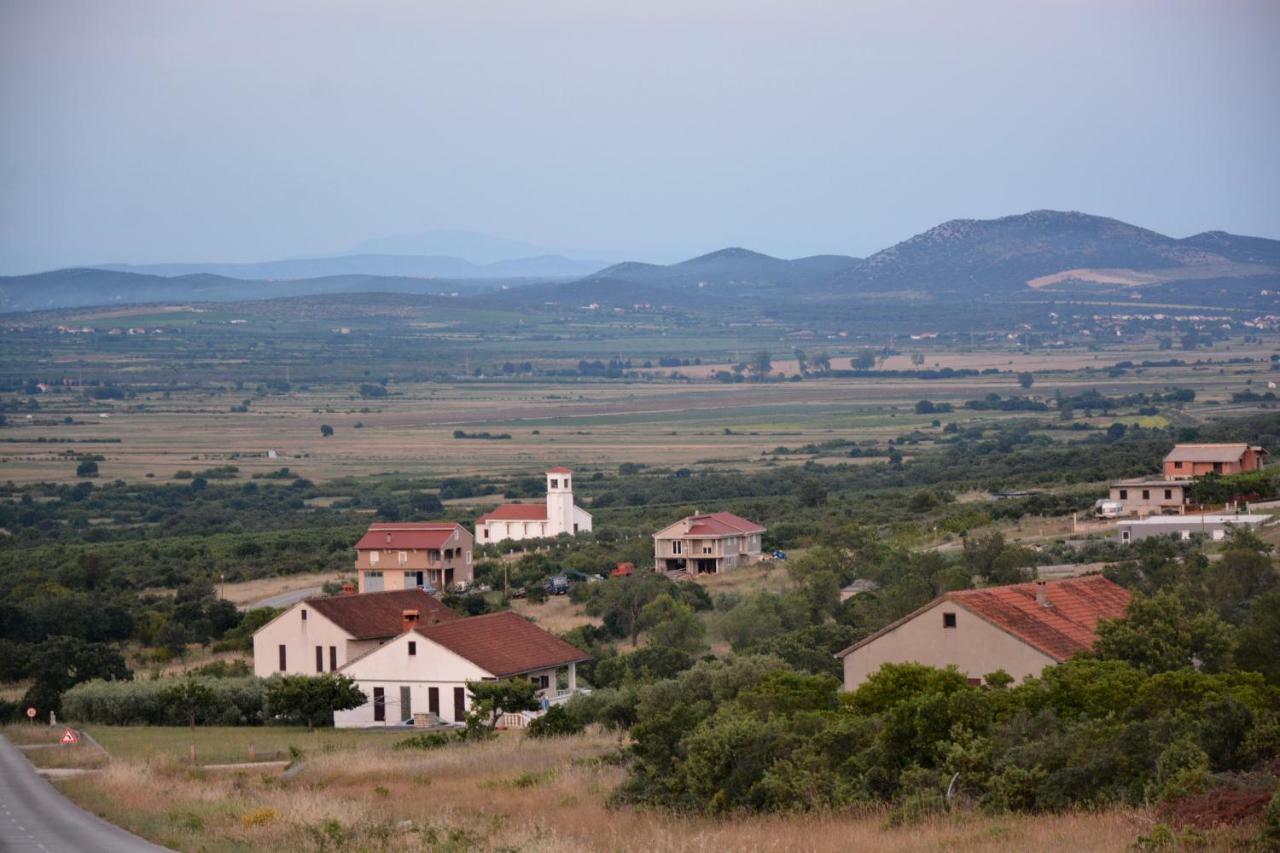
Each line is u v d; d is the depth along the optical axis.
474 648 116.19
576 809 65.12
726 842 53.31
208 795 69.12
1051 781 55.09
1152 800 51.22
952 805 55.97
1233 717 55.84
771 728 66.31
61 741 101.69
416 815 64.19
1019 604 88.69
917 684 70.31
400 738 103.44
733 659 107.44
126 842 55.19
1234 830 45.50
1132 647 81.94
